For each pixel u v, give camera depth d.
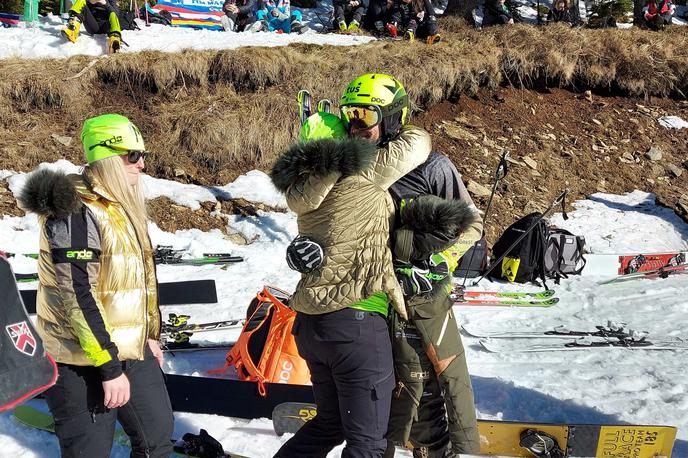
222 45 10.52
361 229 2.51
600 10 18.50
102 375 2.43
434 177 2.86
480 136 9.52
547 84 10.73
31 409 3.59
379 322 2.58
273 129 8.73
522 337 5.06
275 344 3.92
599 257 6.82
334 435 2.75
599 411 3.80
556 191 8.85
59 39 10.09
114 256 2.48
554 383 4.22
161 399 2.71
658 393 4.10
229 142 8.52
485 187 8.58
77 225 2.38
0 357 2.06
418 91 9.70
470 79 10.12
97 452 2.56
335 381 2.61
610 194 8.98
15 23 11.86
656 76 10.79
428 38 10.84
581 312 5.70
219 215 7.63
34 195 2.33
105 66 9.14
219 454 3.25
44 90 8.75
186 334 4.69
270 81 9.41
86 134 2.52
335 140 2.50
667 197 8.99
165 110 8.94
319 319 2.56
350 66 9.62
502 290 6.25
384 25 12.78
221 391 3.82
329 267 2.51
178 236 7.25
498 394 3.99
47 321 2.48
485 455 3.32
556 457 3.26
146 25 12.35
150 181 7.93
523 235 6.17
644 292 6.27
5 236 6.79
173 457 3.26
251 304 4.47
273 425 3.56
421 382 2.74
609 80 10.72
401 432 2.79
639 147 9.84
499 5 12.66
